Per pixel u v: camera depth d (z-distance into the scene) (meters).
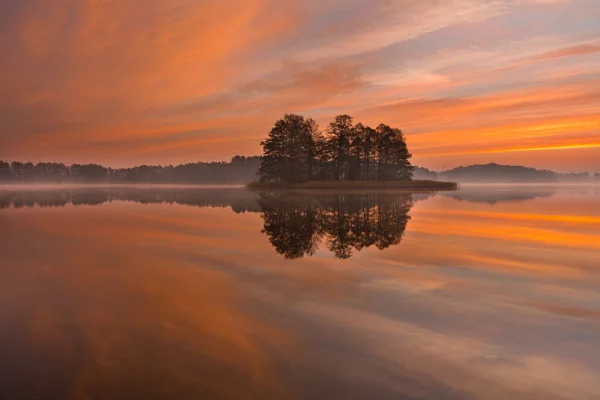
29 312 7.27
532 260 12.04
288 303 7.84
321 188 86.56
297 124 90.00
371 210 30.05
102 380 4.77
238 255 12.85
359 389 4.60
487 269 10.79
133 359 5.34
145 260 12.09
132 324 6.66
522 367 5.16
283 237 16.66
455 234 17.47
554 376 4.92
